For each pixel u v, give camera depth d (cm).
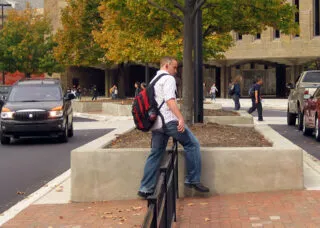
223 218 781
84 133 2373
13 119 1919
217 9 1619
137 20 1917
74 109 4178
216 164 942
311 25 6291
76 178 948
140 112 856
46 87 2078
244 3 1602
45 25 6272
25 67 6188
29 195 1049
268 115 3434
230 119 1859
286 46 6431
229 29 2283
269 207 827
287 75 6888
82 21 4091
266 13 1672
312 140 1856
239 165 940
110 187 948
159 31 1973
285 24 1731
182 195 944
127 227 775
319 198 871
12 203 995
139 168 945
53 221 824
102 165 948
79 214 862
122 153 945
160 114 859
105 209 888
